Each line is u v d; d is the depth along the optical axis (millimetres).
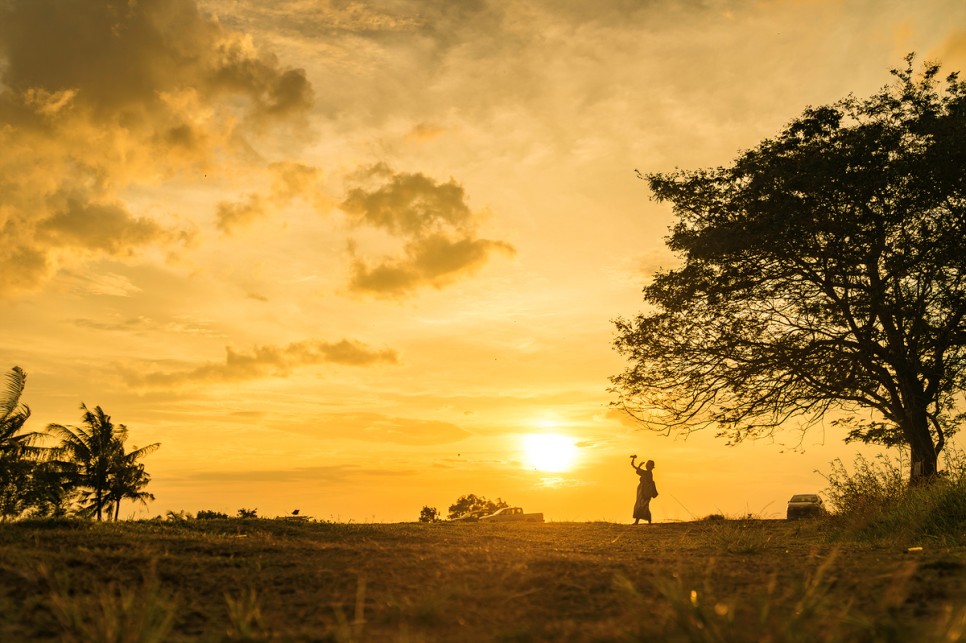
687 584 5477
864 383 19812
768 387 20156
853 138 18422
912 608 4594
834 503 14492
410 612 4781
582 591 5453
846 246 18734
